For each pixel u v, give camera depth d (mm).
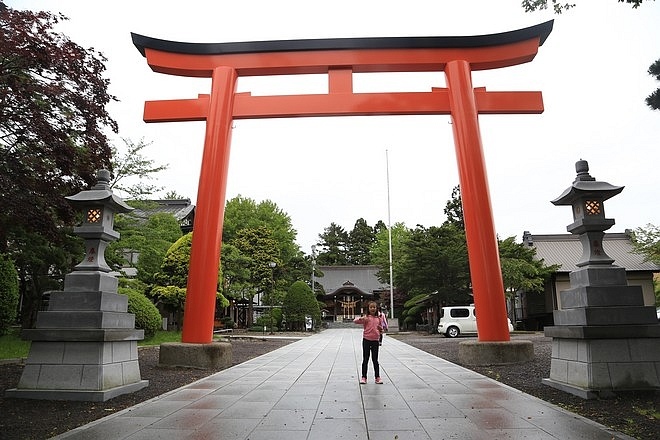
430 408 6609
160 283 23281
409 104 13812
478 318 12477
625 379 7254
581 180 8680
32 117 9258
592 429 5367
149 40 13781
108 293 8172
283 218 44469
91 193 8656
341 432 5316
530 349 12000
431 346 19531
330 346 20031
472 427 5496
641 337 7379
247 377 10047
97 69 10562
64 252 14867
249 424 5730
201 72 14203
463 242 31859
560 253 37312
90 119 10391
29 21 9344
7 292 12867
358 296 59688
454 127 13602
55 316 7836
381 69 14344
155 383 9445
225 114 13469
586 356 7391
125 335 8289
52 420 6227
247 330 37281
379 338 9180
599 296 7664
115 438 5145
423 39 14086
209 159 13094
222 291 31594
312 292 40250
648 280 33531
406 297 45062
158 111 13828
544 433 5207
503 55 14094
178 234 27781
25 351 13117
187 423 5805
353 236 78625
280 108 13672
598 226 8211
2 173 9516
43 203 10367
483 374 10359
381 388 8438
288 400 7320
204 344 11961
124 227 20672
